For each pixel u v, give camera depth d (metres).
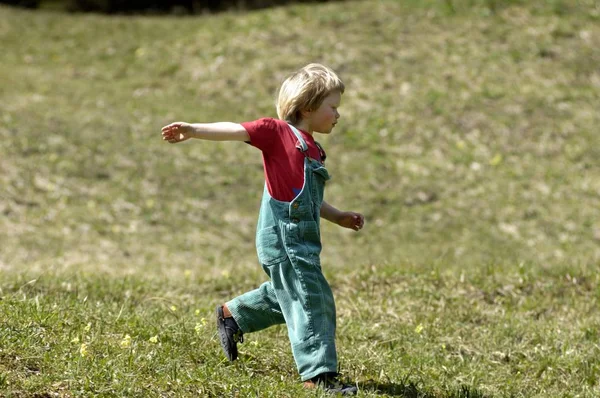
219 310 13.51
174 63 54.91
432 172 42.97
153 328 14.92
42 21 63.53
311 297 12.46
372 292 21.39
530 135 45.62
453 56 52.78
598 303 21.05
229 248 35.62
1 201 36.50
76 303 16.28
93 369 12.07
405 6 58.50
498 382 14.97
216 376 12.58
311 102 13.05
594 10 56.75
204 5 74.50
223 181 41.44
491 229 38.44
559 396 14.31
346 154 44.09
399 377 14.12
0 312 13.84
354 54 52.94
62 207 37.09
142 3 74.38
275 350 14.74
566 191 41.41
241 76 52.25
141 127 45.62
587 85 50.06
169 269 29.64
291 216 12.55
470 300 20.86
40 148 41.41
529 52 52.78
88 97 49.59
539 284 22.20
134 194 39.12
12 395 11.10
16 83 50.69
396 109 47.88
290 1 71.81
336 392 12.31
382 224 38.72
